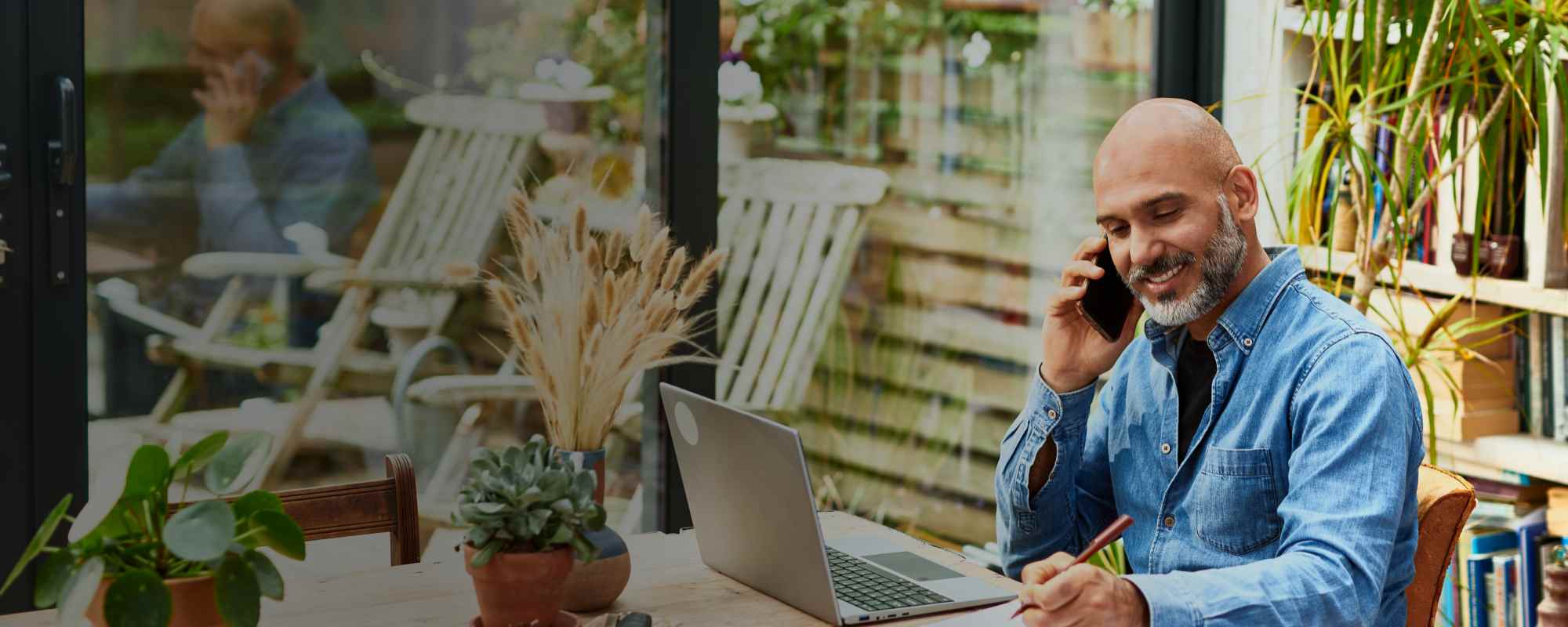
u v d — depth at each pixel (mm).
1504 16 2348
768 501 1458
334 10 2312
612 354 1923
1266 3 2955
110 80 2150
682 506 2607
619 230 2287
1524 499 2568
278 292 2318
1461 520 1571
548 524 1344
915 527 2885
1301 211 2598
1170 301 1554
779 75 2623
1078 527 1796
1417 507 1534
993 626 1414
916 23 2750
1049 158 2943
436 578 1597
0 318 2008
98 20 2135
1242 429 1560
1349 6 2385
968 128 2838
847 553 1701
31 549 1093
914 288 2818
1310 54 2922
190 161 2229
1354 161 2441
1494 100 2477
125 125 2170
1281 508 1444
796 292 2688
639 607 1495
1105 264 1630
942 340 2863
